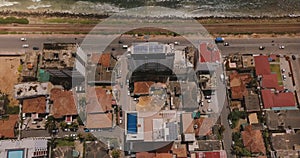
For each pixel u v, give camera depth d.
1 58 110.31
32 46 111.88
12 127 98.44
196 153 94.56
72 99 102.69
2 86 106.69
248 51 111.00
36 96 102.62
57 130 100.75
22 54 110.75
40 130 100.62
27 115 102.31
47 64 96.12
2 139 98.00
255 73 106.06
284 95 102.56
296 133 97.75
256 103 101.50
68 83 105.88
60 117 100.94
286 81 107.06
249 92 104.62
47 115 102.69
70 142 99.75
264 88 104.31
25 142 86.56
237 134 98.75
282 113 100.56
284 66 108.62
